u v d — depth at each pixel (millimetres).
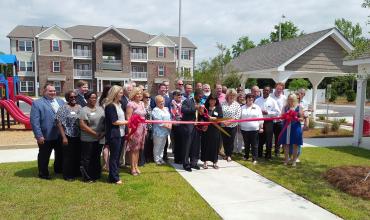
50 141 6141
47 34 40688
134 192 5555
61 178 6289
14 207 4809
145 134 7312
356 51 6789
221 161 8016
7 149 9016
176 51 46844
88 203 5012
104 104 6293
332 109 27516
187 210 4859
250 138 7953
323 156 8625
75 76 42438
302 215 4789
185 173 6891
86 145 5953
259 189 5918
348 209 4961
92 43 42719
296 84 30281
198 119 7195
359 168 6852
